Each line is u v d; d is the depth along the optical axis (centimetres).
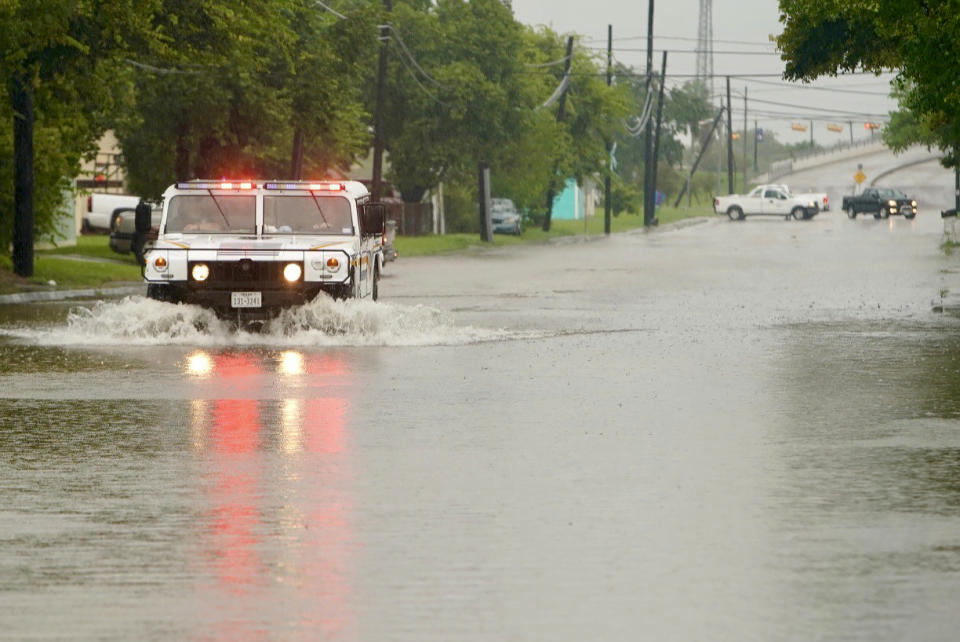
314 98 12862
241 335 5522
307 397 3903
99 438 3200
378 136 15238
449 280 10206
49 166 9462
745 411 3641
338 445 3108
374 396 3928
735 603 1827
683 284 9525
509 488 2617
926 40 8250
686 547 2144
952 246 15112
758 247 16050
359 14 13412
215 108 12225
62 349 5191
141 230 5812
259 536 2225
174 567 2027
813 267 11575
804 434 3266
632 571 1997
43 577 1970
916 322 6431
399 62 18800
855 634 1688
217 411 3631
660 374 4462
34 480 2698
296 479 2708
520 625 1730
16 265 8875
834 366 4688
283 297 5459
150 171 12938
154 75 12131
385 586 1917
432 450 3041
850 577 1961
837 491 2588
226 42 8925
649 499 2514
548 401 3828
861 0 8675
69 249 12675
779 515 2377
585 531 2255
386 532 2250
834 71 9769
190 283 5488
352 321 5500
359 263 5834
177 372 4488
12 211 9269
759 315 6875
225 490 2602
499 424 3416
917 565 2028
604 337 5731
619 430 3322
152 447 3080
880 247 15438
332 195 5856
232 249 5481
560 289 9075
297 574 1986
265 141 12862
